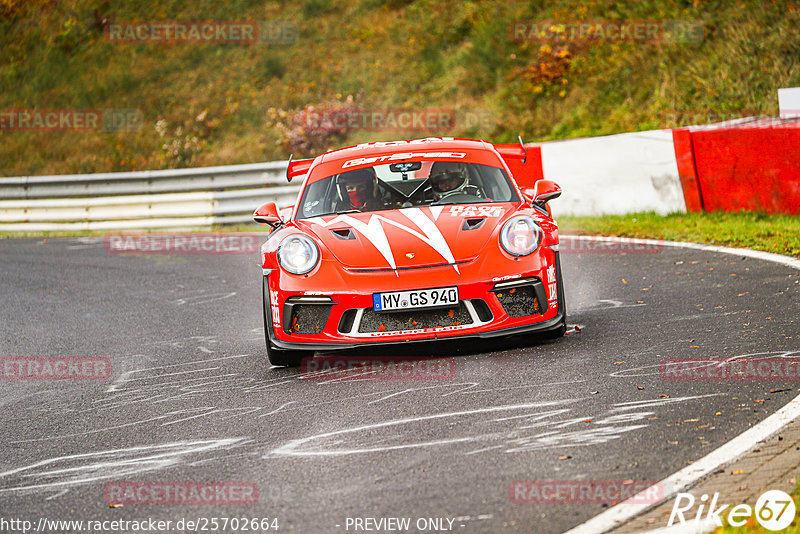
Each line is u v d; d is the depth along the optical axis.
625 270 29.17
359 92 76.56
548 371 17.59
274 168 56.00
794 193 34.53
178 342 24.80
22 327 28.98
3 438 17.08
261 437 15.33
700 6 66.56
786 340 18.11
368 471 13.06
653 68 63.91
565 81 67.12
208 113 80.62
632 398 15.30
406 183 22.69
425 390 17.12
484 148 24.45
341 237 20.28
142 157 77.25
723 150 37.12
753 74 57.66
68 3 99.38
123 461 14.85
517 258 19.20
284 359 20.22
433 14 84.50
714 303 22.55
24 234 59.06
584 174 43.00
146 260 42.38
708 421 13.73
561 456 12.87
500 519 10.88
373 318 18.91
